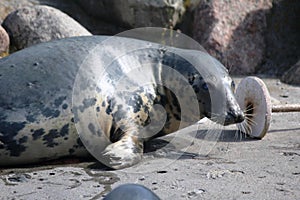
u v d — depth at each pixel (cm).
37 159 1806
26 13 3400
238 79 3581
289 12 4103
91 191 1518
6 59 1908
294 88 3316
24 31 3344
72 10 4047
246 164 1766
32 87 1788
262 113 2075
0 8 3722
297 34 4081
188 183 1572
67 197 1470
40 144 1766
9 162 1783
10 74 1825
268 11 4047
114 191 1023
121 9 3928
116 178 1638
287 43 4038
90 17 4097
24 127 1733
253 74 3841
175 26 4019
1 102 1753
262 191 1493
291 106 2244
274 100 2838
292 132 2225
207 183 1570
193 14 4053
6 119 1730
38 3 3916
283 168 1711
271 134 2198
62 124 1770
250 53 3884
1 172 1734
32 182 1614
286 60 3953
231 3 4000
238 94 2184
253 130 2117
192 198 1445
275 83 3484
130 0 3888
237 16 3956
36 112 1747
